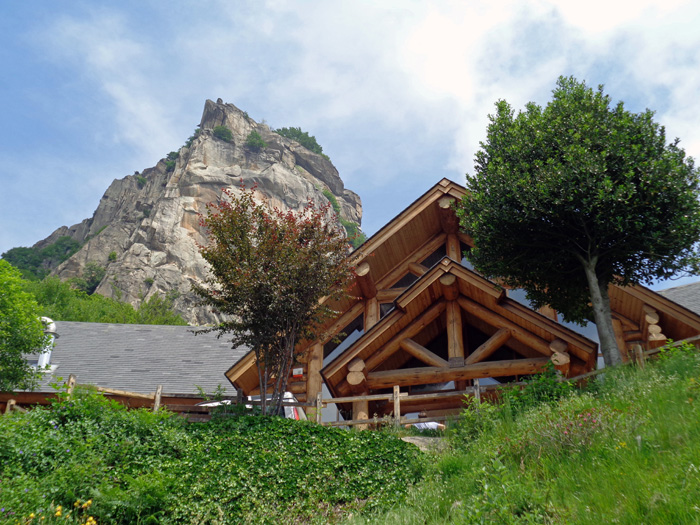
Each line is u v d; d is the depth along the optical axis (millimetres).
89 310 53656
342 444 11062
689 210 13547
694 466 6293
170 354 20000
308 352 17750
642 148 14414
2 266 15094
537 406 11070
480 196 15141
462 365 15422
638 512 6000
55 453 9375
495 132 16250
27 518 7852
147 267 109500
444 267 15656
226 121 153500
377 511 9195
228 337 21906
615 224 13641
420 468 10195
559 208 14062
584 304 15742
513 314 15352
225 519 9062
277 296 12844
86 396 10812
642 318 16500
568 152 14297
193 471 9852
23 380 14648
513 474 7953
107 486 8750
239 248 13406
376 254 18750
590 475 7074
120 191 163250
